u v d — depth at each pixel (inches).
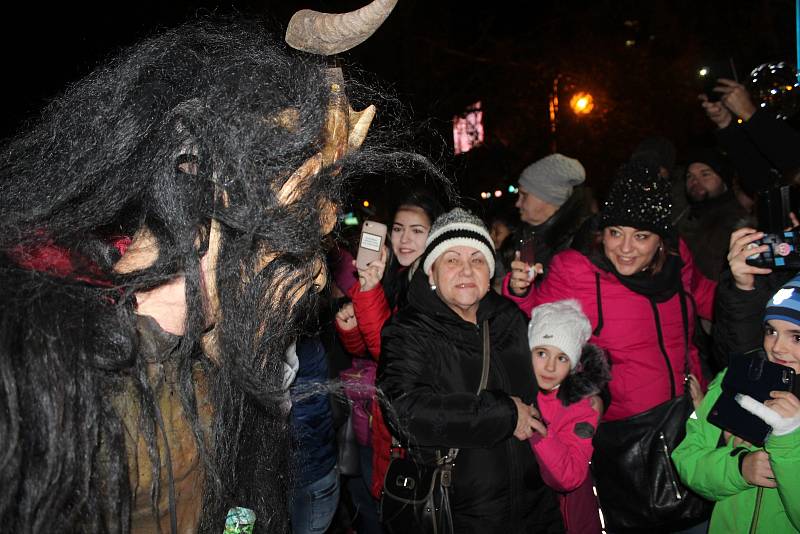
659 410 101.8
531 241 115.9
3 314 29.5
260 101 36.3
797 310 79.1
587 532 94.9
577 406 92.7
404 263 119.4
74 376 30.4
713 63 123.2
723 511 82.3
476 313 93.0
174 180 35.1
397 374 86.6
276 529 46.4
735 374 80.4
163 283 35.5
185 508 37.4
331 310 111.7
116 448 32.1
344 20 34.7
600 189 458.0
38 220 34.1
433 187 119.9
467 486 84.6
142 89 36.1
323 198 38.8
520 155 450.9
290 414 48.5
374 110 41.1
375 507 115.5
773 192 98.4
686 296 110.7
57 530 29.7
